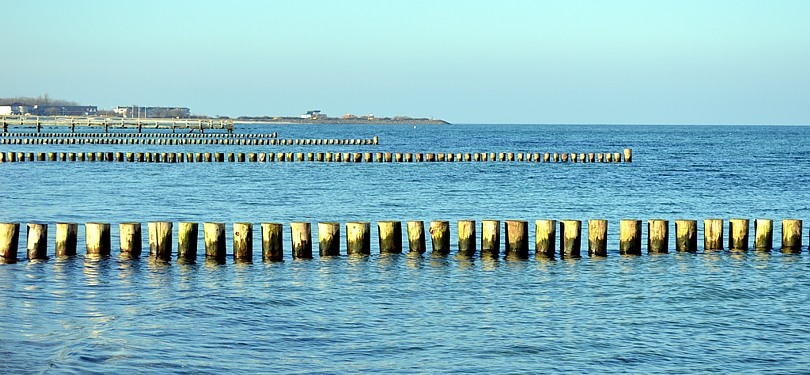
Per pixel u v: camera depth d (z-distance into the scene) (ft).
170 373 67.62
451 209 185.88
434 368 70.49
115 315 84.38
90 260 110.32
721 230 121.70
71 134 544.21
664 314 88.53
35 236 109.70
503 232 142.61
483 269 109.40
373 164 329.11
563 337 79.56
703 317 87.51
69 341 74.90
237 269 107.65
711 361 73.36
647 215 179.52
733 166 351.46
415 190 227.20
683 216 178.81
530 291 98.17
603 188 240.12
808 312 90.27
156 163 319.68
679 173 304.30
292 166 313.73
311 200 200.75
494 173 289.12
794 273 109.29
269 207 186.19
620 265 113.09
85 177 253.65
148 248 123.24
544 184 249.75
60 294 93.04
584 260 116.16
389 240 117.08
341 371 69.31
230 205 189.26
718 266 113.09
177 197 203.82
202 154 336.08
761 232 122.31
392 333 80.12
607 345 77.30
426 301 92.84
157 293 94.27
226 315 85.40
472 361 72.33
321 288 98.07
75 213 170.71
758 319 86.99
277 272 106.32
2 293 92.68
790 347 77.51
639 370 70.85
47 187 221.87
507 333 80.64
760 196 222.89
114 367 68.49
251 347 75.05
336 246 115.24
